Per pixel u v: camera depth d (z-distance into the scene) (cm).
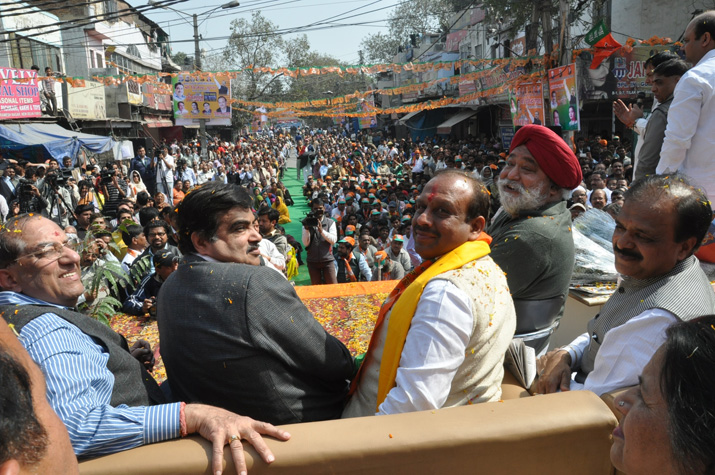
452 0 3108
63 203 1149
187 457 142
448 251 203
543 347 269
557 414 154
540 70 1343
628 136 2042
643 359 181
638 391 109
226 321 181
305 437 146
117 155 2244
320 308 407
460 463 146
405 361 184
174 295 190
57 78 1310
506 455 148
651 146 366
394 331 191
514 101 1413
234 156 3453
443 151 2142
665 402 94
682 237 188
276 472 141
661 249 189
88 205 843
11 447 87
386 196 1595
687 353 90
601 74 1686
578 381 231
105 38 2858
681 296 186
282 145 4956
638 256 193
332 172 2403
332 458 142
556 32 1597
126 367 188
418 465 144
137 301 437
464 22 3039
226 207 198
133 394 186
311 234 861
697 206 187
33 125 1720
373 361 210
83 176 1656
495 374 199
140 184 1457
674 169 329
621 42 1802
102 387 169
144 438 148
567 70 1205
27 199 1077
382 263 836
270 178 2228
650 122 369
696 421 85
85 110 2145
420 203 207
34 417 92
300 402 193
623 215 196
